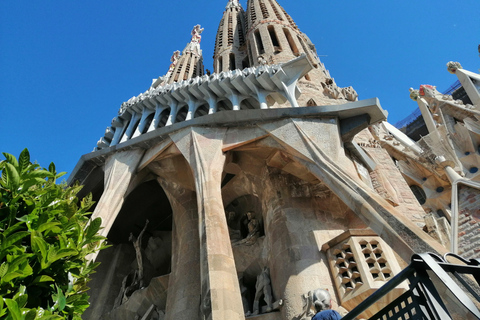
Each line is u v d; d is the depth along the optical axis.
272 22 35.88
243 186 16.36
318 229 13.21
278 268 12.55
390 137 31.00
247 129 14.37
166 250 19.31
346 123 13.71
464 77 29.61
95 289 17.84
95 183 18.03
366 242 11.88
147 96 19.39
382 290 3.48
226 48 42.78
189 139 14.62
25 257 4.76
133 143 16.27
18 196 5.43
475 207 9.88
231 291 9.23
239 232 15.66
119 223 19.75
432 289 3.17
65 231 5.76
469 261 3.28
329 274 11.86
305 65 17.06
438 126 30.72
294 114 13.85
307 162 12.45
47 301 5.16
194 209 16.34
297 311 10.93
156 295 15.72
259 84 16.91
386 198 17.41
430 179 28.12
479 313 2.55
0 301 4.22
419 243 8.28
